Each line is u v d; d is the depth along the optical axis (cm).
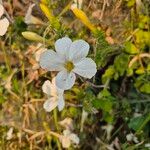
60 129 35
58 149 36
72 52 24
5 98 36
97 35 29
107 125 35
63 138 35
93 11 33
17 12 35
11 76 36
